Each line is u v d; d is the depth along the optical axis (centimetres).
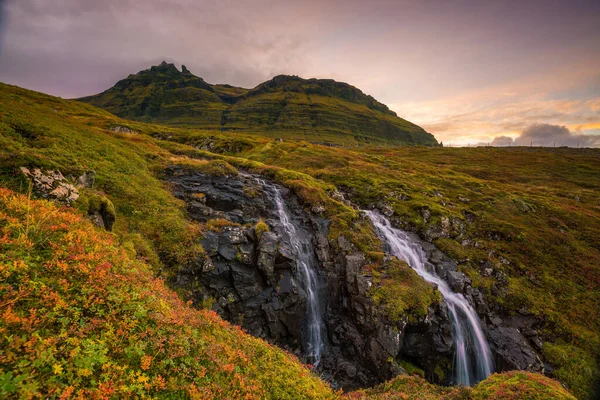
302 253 2891
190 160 3856
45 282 802
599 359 2489
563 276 3384
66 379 593
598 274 3438
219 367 954
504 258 3541
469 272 3266
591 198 6900
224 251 2312
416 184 5338
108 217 1806
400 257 3288
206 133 8712
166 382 752
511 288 3114
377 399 1416
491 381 1329
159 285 1264
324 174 5512
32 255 870
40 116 2958
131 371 699
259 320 2216
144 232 2162
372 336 2236
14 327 626
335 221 3388
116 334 773
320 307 2656
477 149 15975
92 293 859
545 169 10900
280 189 3891
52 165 1584
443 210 4172
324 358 2312
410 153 14412
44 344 620
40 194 1381
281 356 1402
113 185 2444
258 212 3222
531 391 1148
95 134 3372
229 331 1338
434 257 3450
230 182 3534
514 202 5019
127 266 1177
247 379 1011
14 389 499
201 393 784
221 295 2141
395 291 2456
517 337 2625
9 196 1117
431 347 2353
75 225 1199
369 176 5512
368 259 2912
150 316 930
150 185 2828
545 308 2916
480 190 5719
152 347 825
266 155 6912
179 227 2325
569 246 3916
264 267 2348
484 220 4278
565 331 2708
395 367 2073
